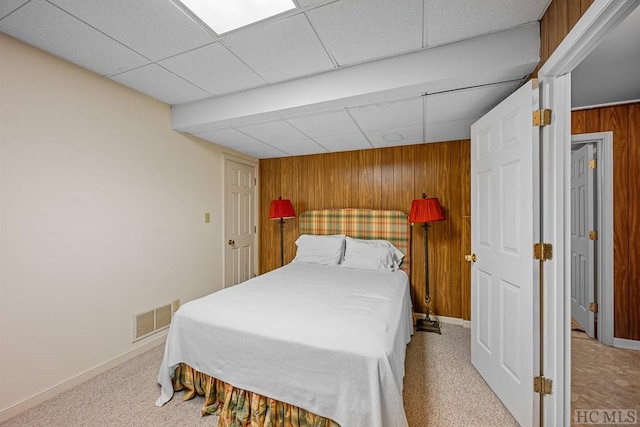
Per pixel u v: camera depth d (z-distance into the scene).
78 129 1.92
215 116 2.42
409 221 2.97
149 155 2.43
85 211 1.96
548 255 1.42
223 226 3.35
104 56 1.78
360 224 3.37
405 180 3.27
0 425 1.52
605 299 2.45
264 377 1.45
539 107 1.45
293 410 1.41
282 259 3.67
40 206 1.72
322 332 1.42
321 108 2.12
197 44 1.64
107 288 2.09
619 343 2.41
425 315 3.11
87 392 1.81
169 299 2.62
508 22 1.46
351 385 1.27
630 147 2.36
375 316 1.61
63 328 1.82
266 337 1.45
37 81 1.70
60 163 1.82
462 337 2.65
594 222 2.60
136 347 2.30
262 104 2.21
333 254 3.19
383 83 1.81
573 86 2.06
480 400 1.74
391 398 1.23
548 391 1.41
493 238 1.83
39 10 1.35
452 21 1.44
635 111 2.35
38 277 1.71
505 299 1.69
